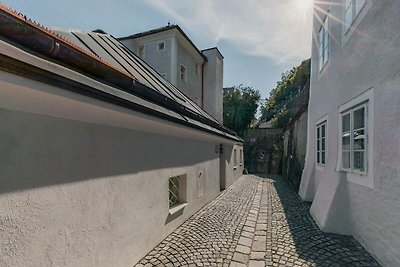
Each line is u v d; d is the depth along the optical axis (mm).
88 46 3916
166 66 14672
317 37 8602
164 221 4746
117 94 2756
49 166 2297
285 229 5371
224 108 28531
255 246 4410
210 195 8336
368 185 4180
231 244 4492
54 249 2328
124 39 15609
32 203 2119
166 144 4914
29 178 2096
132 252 3641
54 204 2340
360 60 4586
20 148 2020
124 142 3514
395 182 3377
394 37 3430
